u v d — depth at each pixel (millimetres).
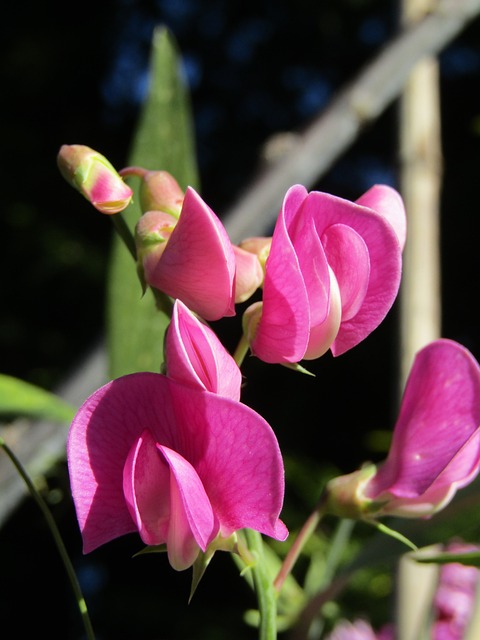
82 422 122
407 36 249
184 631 774
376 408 944
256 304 137
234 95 1155
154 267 135
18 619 906
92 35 1055
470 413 143
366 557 179
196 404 119
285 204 127
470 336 1003
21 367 888
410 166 243
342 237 133
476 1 254
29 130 1004
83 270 890
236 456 118
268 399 937
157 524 125
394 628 204
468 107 1069
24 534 877
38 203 944
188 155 195
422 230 237
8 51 1023
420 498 148
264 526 119
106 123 1076
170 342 119
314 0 1147
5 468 196
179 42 1158
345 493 150
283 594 203
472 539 345
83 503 122
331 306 132
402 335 229
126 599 796
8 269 895
